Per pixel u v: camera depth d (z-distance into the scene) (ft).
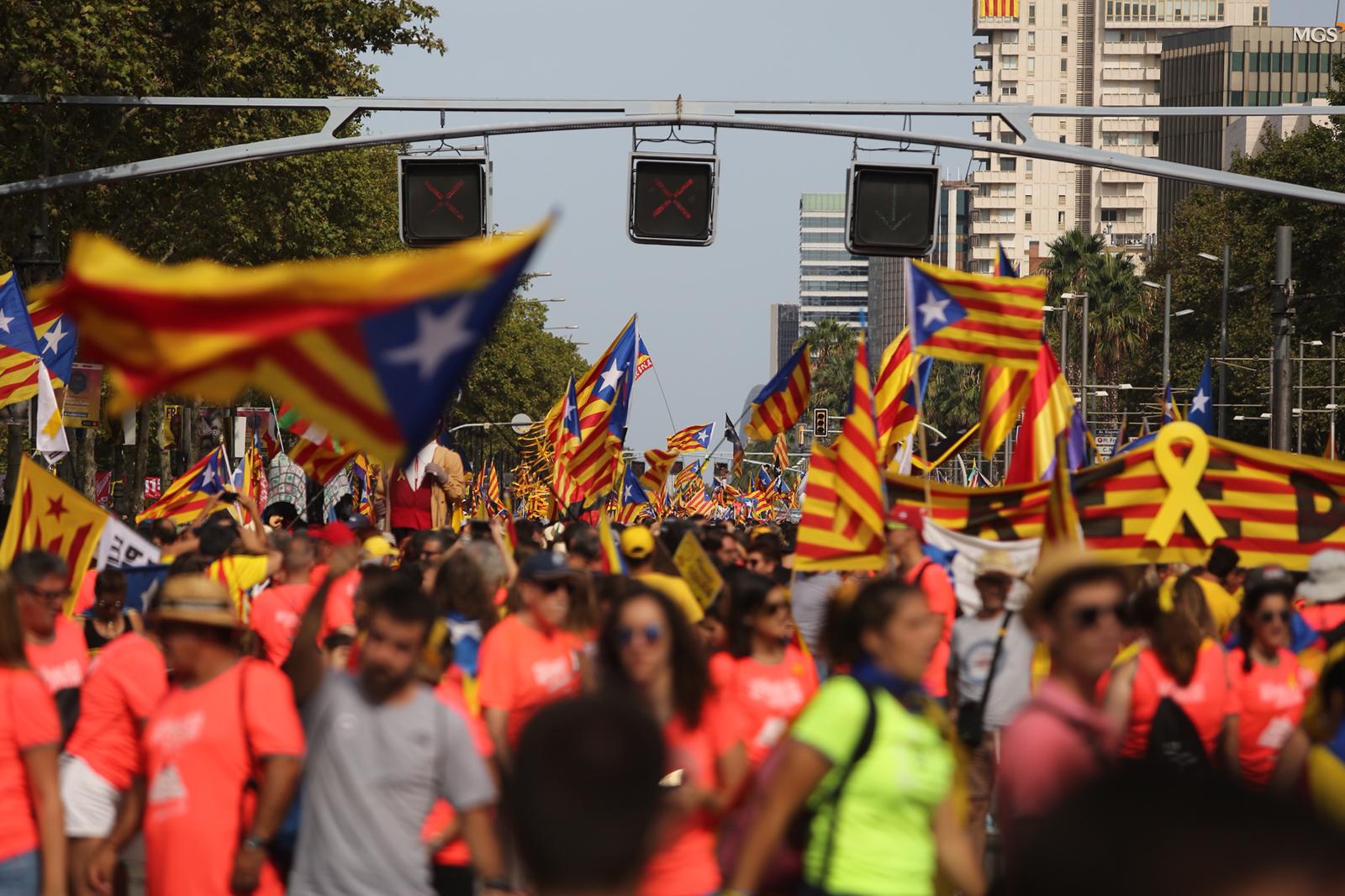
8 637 41.81
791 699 49.32
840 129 120.57
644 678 39.19
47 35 177.37
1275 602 56.59
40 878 41.88
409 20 242.58
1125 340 599.16
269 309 28.48
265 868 41.98
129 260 28.22
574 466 148.05
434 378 29.09
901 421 130.62
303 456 132.98
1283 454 75.56
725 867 38.86
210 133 220.43
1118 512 77.00
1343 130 420.77
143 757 43.06
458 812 38.24
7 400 117.19
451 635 57.82
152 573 70.03
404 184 125.18
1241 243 495.41
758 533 91.30
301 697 48.62
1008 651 63.16
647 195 123.13
